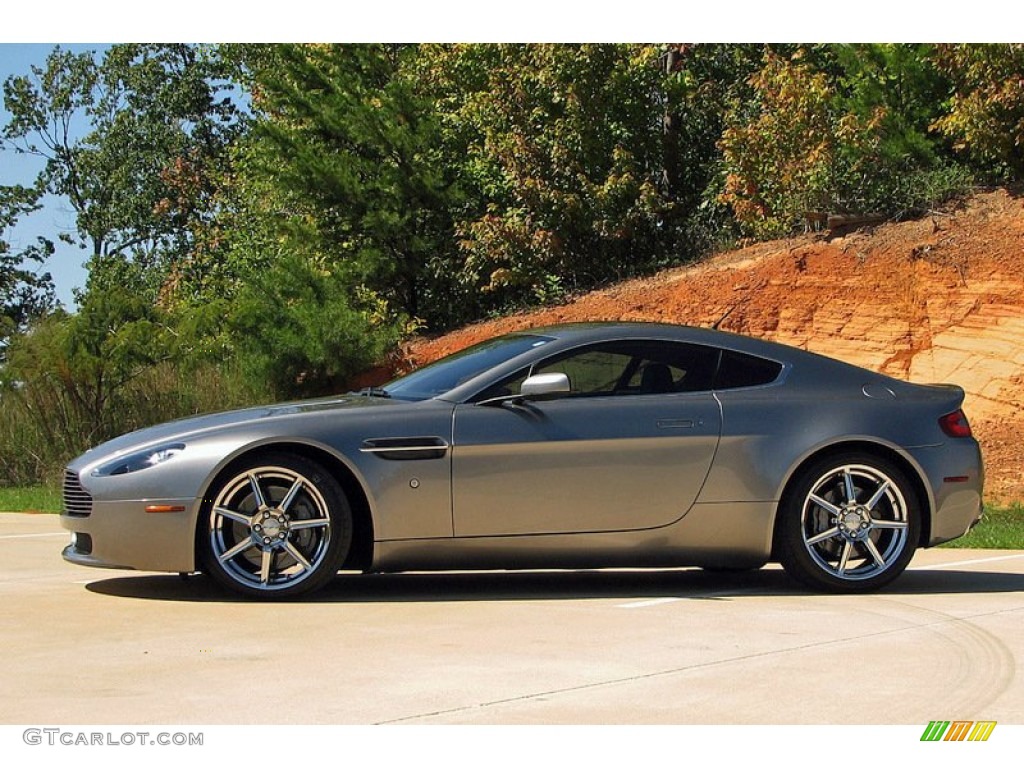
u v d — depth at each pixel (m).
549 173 19.09
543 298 18.53
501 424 7.01
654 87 19.39
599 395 7.20
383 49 21.89
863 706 4.65
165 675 5.11
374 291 19.52
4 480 17.30
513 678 5.06
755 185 17.33
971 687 4.93
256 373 17.33
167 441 6.89
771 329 16.17
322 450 6.89
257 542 6.84
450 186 19.62
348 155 19.53
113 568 6.90
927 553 9.66
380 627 6.14
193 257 27.31
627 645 5.71
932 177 16.78
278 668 5.23
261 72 21.28
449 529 6.94
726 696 4.79
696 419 7.18
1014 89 15.74
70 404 17.66
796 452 7.22
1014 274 15.15
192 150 38.41
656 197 18.62
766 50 18.14
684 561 7.22
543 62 19.16
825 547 7.36
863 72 17.42
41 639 5.82
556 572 8.32
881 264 15.94
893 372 15.36
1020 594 7.31
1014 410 14.48
